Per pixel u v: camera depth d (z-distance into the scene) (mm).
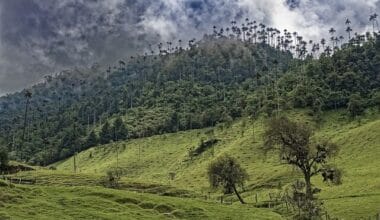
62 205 71688
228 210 87938
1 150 173875
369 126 190625
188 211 80938
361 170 143000
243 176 130750
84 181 146750
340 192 115625
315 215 87875
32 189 79938
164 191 138875
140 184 146500
